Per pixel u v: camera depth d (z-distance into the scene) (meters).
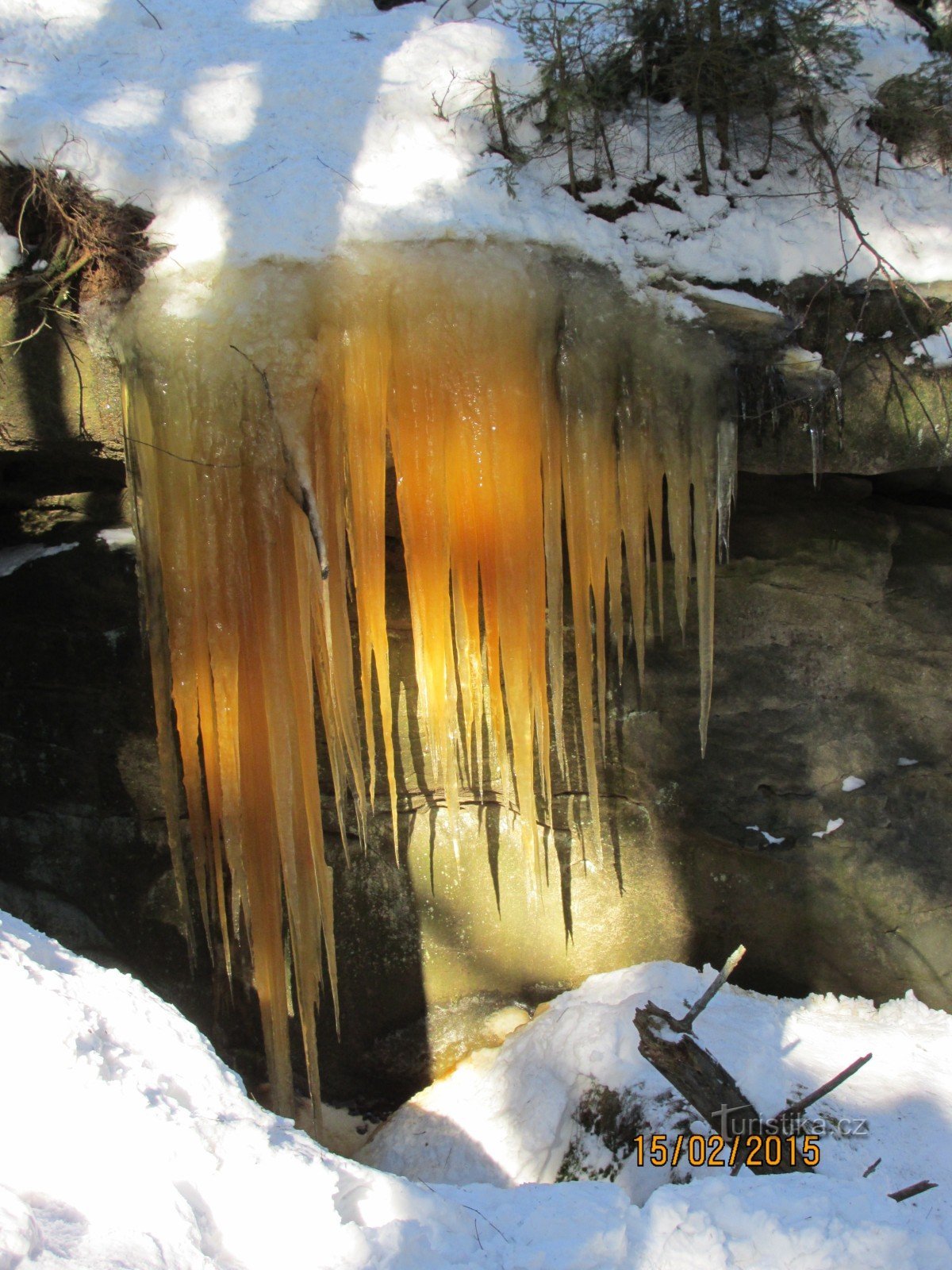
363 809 5.78
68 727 6.73
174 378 5.36
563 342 5.61
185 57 6.05
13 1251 2.37
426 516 5.57
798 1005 6.53
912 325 5.68
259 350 5.32
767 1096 5.34
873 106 6.24
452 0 6.79
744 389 5.75
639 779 6.82
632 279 5.70
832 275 5.81
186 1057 3.24
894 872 6.66
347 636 5.61
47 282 5.29
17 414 5.48
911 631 6.57
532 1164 5.65
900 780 6.67
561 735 5.98
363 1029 6.95
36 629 6.59
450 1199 3.21
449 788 5.89
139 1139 2.79
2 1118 2.76
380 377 5.44
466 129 5.83
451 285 5.47
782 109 6.15
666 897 6.92
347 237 5.43
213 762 5.70
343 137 5.73
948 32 6.71
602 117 5.96
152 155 5.45
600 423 5.69
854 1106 5.37
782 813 6.70
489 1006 7.02
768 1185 3.40
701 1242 3.12
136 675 6.51
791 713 6.64
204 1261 2.62
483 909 6.98
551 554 5.76
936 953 6.66
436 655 5.72
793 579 6.50
